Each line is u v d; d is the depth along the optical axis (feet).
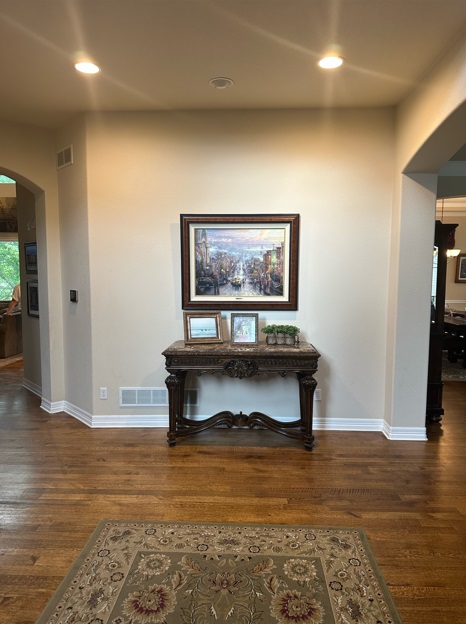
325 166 11.75
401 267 11.34
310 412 10.94
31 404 14.83
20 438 11.69
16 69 9.33
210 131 11.80
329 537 7.28
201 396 12.49
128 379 12.52
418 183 11.14
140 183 12.00
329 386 12.30
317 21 7.51
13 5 7.02
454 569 6.54
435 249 13.17
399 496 8.67
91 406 12.65
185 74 9.57
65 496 8.61
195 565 6.56
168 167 11.93
